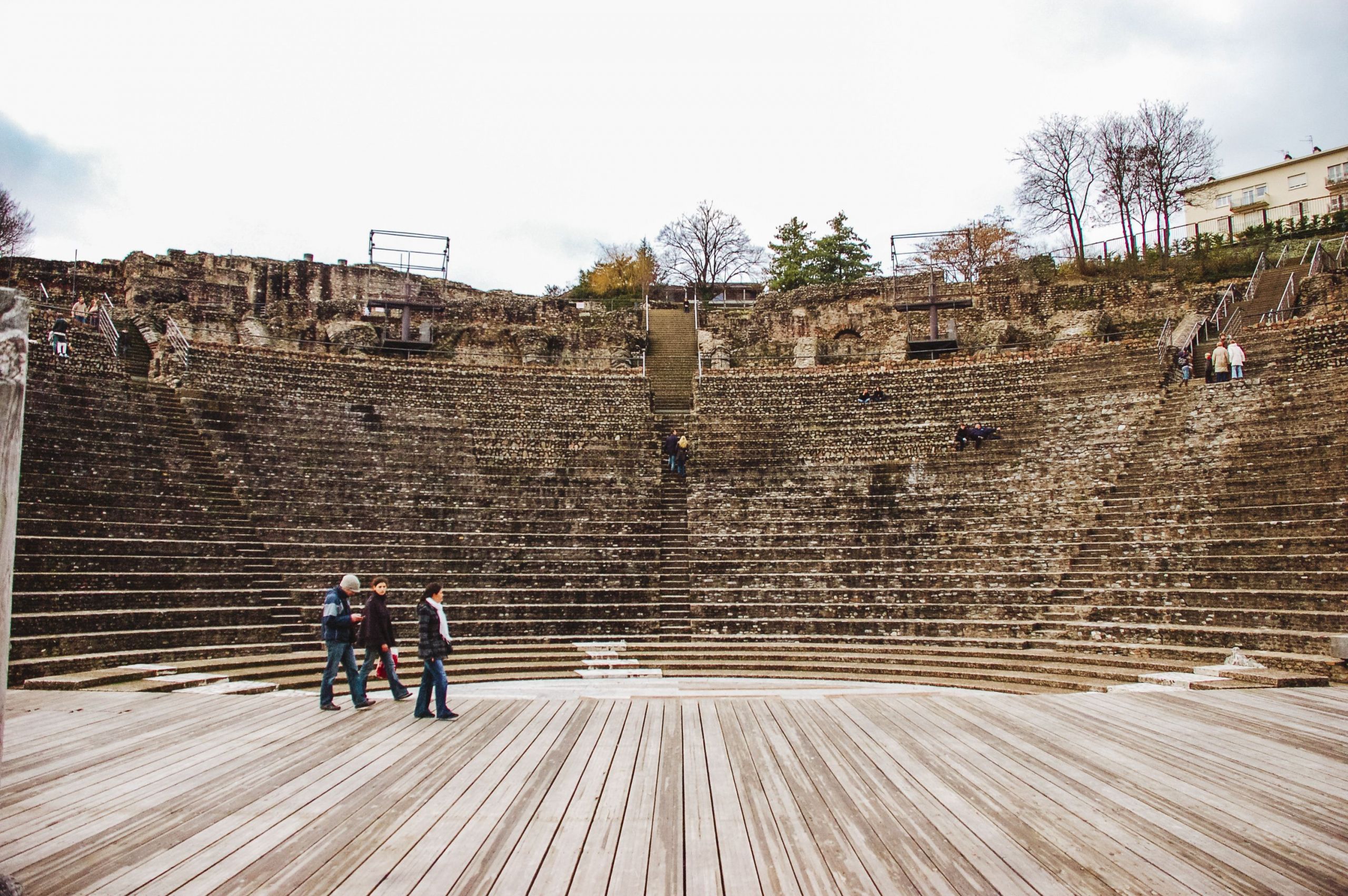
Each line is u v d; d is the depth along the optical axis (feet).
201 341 122.31
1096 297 127.54
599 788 26.07
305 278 147.13
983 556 73.00
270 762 29.22
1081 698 41.22
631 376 111.55
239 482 79.05
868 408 102.58
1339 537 57.77
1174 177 157.17
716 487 89.35
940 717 36.94
